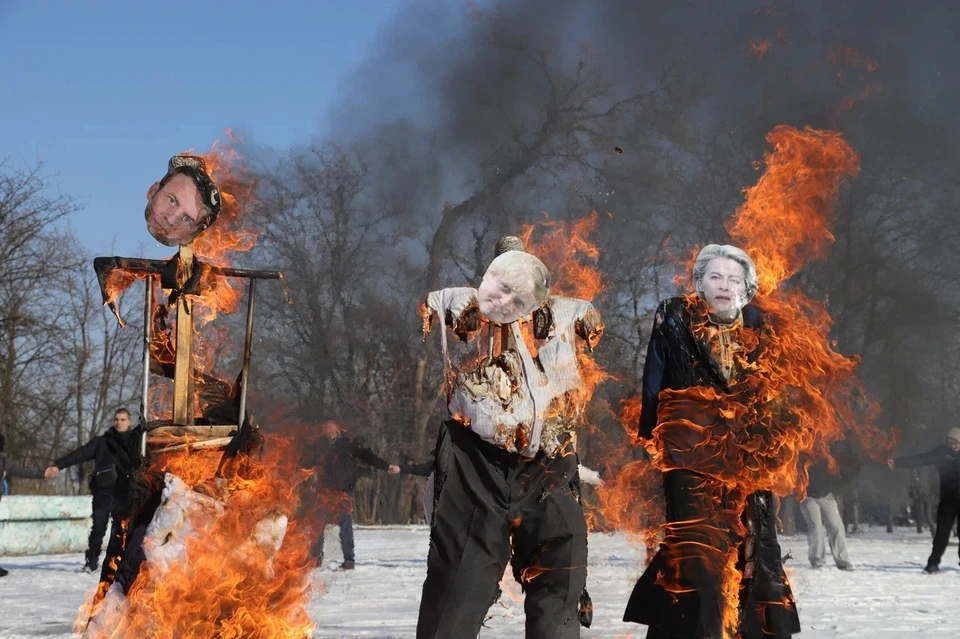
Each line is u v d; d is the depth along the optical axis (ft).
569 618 14.62
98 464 48.26
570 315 15.28
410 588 36.88
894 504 106.32
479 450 14.83
